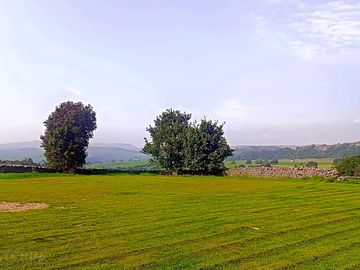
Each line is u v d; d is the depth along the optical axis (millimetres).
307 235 17828
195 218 21734
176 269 12961
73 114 73188
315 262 13781
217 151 72125
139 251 15047
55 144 72438
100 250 15156
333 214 23312
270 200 29719
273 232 18391
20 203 27641
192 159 72000
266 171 63625
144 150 75438
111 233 18000
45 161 74625
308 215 22906
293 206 26453
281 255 14617
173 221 20844
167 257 14289
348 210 24844
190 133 72875
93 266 13195
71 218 21641
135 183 46656
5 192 35000
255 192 35812
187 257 14320
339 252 15031
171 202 28312
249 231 18562
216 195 33031
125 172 74812
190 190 37688
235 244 16172
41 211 24047
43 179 53938
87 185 43156
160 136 74688
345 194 34156
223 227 19406
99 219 21375
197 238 17125
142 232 18234
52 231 18344
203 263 13602
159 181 50781
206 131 73188
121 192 35344
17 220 21016
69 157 72438
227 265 13422
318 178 55781
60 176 62250
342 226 19828
